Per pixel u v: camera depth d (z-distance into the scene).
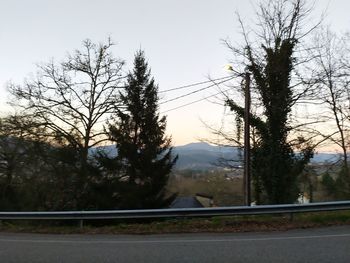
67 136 33.50
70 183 34.03
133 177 33.69
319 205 13.16
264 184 22.66
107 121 34.50
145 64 35.38
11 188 35.72
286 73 23.67
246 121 21.70
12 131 32.22
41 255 8.85
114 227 13.16
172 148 34.53
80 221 13.66
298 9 25.55
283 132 22.84
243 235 11.12
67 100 33.44
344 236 10.48
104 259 8.28
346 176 30.03
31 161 33.72
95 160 34.09
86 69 33.62
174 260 8.02
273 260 7.82
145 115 34.47
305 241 9.84
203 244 9.78
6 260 8.37
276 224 12.64
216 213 12.86
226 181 29.20
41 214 14.02
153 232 12.11
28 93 32.62
